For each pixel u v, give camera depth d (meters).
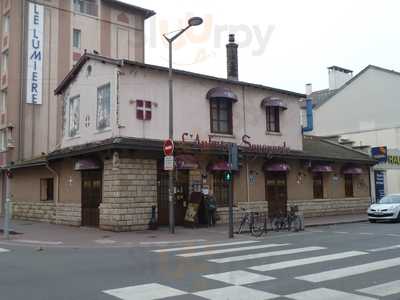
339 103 43.00
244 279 8.84
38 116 34.53
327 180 27.97
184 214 21.17
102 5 39.00
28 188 26.94
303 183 26.33
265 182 24.25
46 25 35.53
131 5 40.22
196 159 21.25
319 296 7.45
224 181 22.48
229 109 22.95
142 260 11.37
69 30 36.66
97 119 20.56
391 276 9.00
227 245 14.55
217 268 10.09
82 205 21.39
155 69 20.20
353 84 42.12
